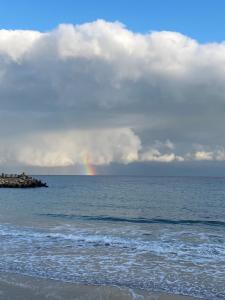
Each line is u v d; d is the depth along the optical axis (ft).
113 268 56.39
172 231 92.58
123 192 287.89
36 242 75.10
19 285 48.55
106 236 82.33
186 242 76.38
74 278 51.55
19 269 55.98
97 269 55.88
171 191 303.48
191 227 101.91
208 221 114.73
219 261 60.54
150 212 144.05
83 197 229.86
